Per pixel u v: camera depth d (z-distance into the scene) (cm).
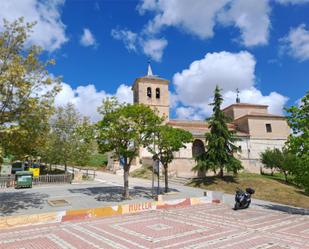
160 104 4538
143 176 3297
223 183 2419
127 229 1021
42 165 4009
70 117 2809
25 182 2216
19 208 1388
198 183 2517
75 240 880
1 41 1344
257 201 1806
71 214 1171
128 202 1586
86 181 2791
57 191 2033
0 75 1269
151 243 849
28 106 1307
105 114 1761
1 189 2150
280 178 3034
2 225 1012
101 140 1700
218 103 2680
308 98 1431
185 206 1541
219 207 1526
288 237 913
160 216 1264
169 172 3225
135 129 1653
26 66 1380
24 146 1387
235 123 4544
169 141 1872
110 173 3909
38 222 1091
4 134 1245
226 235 939
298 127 1452
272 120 4284
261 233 965
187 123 4266
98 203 1544
